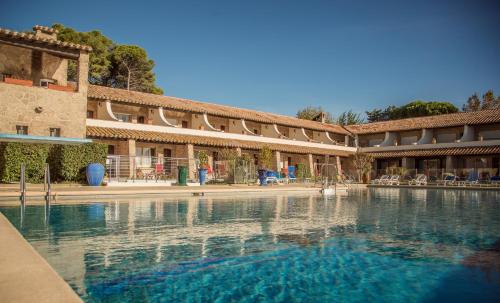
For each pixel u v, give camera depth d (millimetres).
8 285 3178
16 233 5473
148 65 47531
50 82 21391
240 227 8492
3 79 19641
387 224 9305
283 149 31391
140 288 4359
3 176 16203
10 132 18422
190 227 8344
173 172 23078
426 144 34812
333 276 4949
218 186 20547
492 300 4094
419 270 5238
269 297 4156
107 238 6930
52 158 17797
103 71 42625
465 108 68938
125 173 20453
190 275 4891
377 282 4723
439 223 9586
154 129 26031
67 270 4965
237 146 28641
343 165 38000
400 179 32562
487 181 28344
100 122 23531
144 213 10438
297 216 10594
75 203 12078
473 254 6176
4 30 17203
